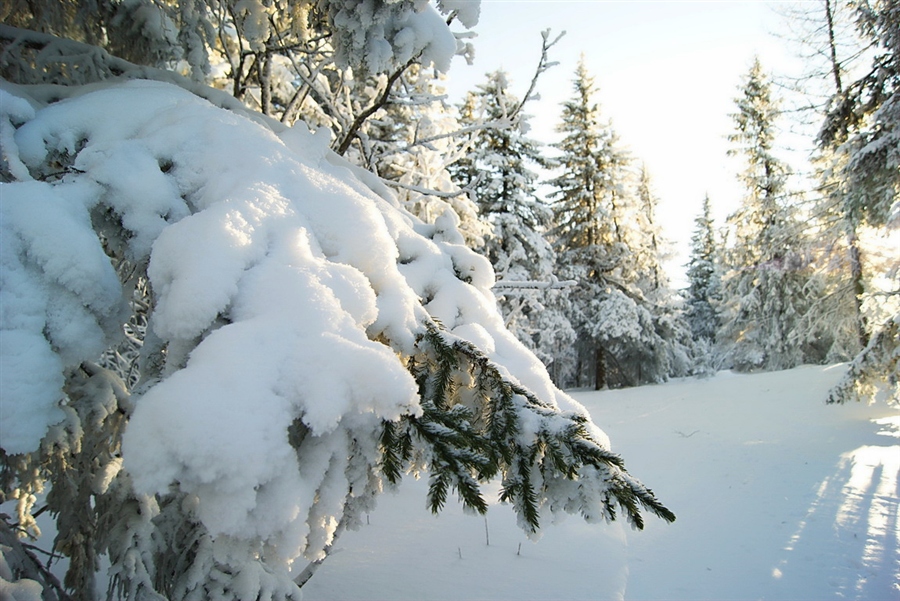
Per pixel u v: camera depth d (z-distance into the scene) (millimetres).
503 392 1639
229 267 1340
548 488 1581
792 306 21000
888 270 12359
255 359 1170
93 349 1325
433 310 2057
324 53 3555
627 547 4934
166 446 1028
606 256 23219
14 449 1120
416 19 2854
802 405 12688
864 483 6801
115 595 2008
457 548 4246
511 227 18359
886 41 11109
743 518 5742
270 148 1835
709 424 11695
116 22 2996
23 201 1314
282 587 1745
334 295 1420
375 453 1382
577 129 24297
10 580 1414
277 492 1100
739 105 22219
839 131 12477
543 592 3539
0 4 2777
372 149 4520
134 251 1542
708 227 37812
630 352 23234
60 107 1791
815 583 4246
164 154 1715
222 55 4191
